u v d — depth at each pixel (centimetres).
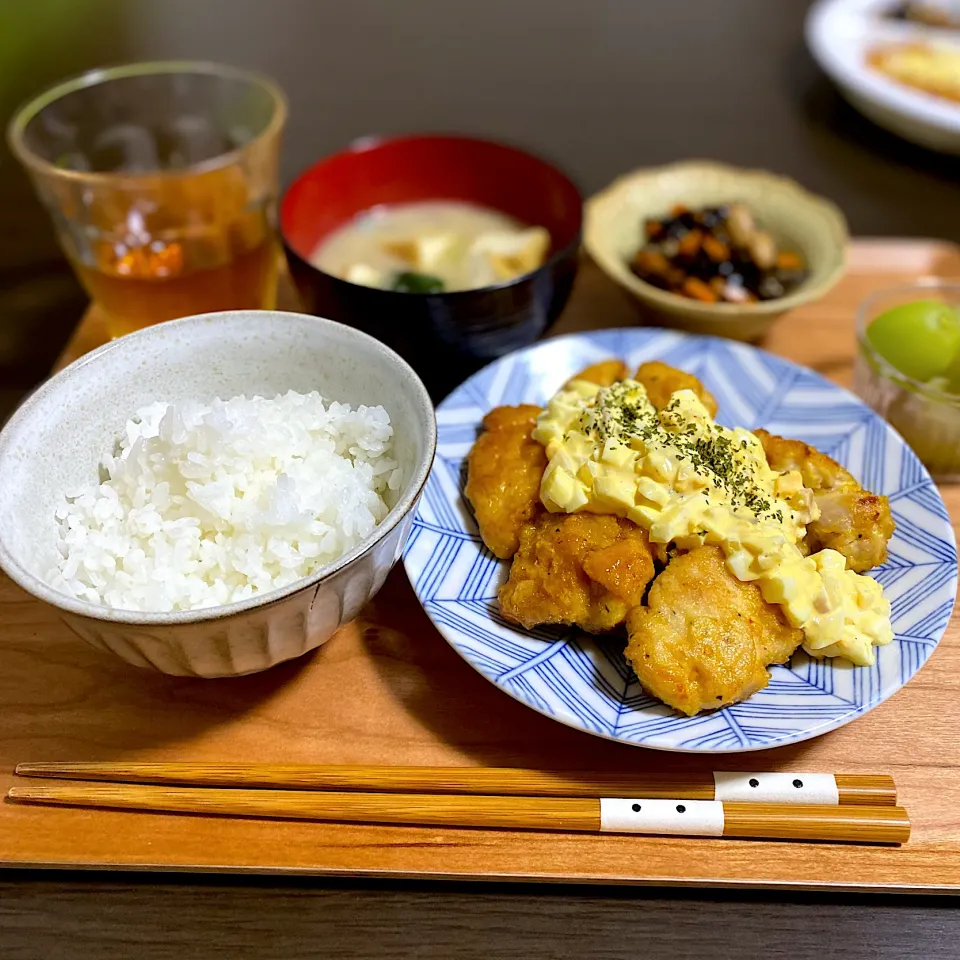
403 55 70
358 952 24
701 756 27
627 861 25
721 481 28
